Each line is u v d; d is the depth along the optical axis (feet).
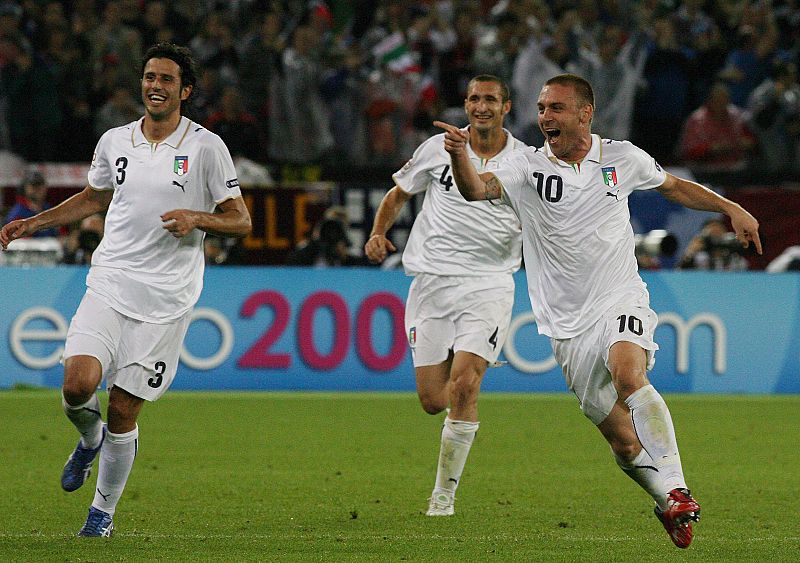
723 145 213.46
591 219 70.69
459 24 216.54
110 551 66.44
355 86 205.05
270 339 166.30
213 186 72.59
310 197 173.99
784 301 176.55
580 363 71.15
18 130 191.52
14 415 137.59
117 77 200.03
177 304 72.95
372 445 121.80
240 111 190.60
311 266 169.58
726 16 242.58
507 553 67.56
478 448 120.88
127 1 209.56
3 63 191.21
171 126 73.10
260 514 83.66
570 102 69.97
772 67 224.53
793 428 139.23
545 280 72.54
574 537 74.90
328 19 220.02
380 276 168.96
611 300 70.54
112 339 71.10
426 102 208.54
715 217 189.57
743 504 90.89
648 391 66.44
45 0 211.82
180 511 84.69
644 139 220.64
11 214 164.86
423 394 90.74
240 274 165.89
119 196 72.90
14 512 83.41
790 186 194.90
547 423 140.05
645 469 71.77
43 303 161.27
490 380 170.40
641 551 69.05
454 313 88.58
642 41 220.23
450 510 84.48
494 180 70.95
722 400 166.09
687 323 173.58
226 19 205.77
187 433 127.95
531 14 223.71
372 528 78.07
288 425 135.03
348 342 168.04
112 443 72.23
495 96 88.02
